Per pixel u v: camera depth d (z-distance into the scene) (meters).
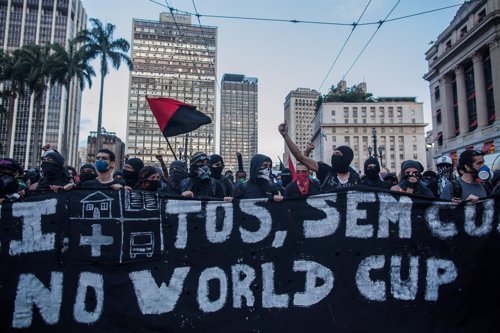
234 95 170.75
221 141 166.00
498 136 33.91
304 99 114.94
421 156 83.25
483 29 35.78
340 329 3.04
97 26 33.66
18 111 107.50
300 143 111.50
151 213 3.26
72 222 3.19
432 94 49.12
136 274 3.14
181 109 4.84
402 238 3.19
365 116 84.56
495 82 34.50
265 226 3.26
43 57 37.31
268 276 3.17
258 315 3.10
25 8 113.25
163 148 90.62
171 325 3.06
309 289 3.13
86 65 36.88
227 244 3.23
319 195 3.30
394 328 3.03
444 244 3.16
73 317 3.05
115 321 3.05
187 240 3.23
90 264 3.13
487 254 3.10
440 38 45.50
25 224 3.16
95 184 4.02
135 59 96.00
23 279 3.08
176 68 97.50
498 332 2.98
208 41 100.81
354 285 3.12
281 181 7.14
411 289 3.11
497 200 3.16
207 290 3.14
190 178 4.30
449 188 3.69
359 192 3.28
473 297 3.06
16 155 105.31
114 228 3.20
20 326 3.03
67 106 37.88
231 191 5.18
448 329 3.01
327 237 3.22
